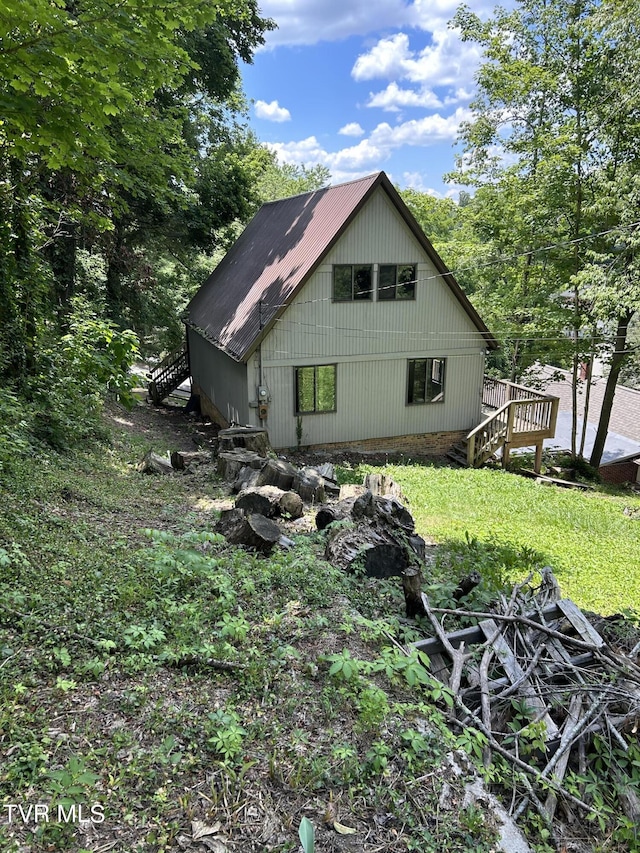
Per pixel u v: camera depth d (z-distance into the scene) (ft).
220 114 73.31
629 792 12.35
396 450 56.80
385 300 52.37
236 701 11.82
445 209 87.20
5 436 22.27
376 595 18.04
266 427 51.37
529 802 11.54
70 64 17.38
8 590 13.78
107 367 33.55
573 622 16.47
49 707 10.68
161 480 31.91
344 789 10.01
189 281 95.09
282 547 21.47
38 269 31.73
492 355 85.15
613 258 53.52
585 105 54.29
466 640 15.79
